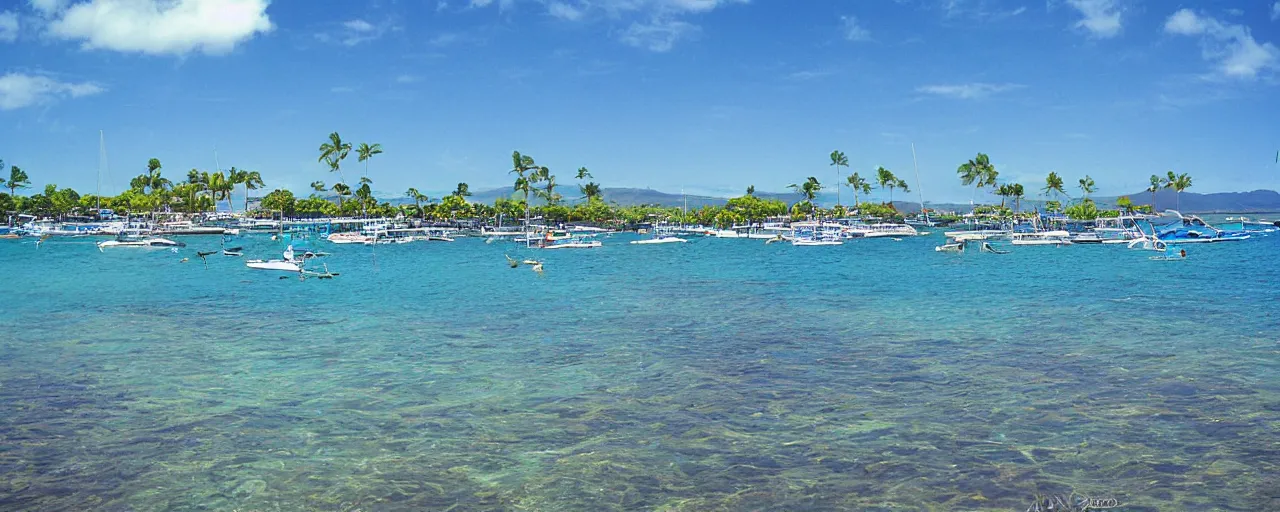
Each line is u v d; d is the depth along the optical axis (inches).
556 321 1878.7
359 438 938.1
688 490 781.3
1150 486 777.6
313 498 765.3
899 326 1742.1
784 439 925.2
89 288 2778.1
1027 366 1288.1
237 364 1353.3
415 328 1765.5
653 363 1350.9
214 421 1004.6
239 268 3806.6
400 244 7190.0
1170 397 1080.2
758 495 768.3
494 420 1008.9
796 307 2128.4
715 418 1011.3
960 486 783.7
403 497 767.7
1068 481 791.7
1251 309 1946.4
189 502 757.3
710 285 2864.2
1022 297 2320.4
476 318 1937.7
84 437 939.3
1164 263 3831.2
